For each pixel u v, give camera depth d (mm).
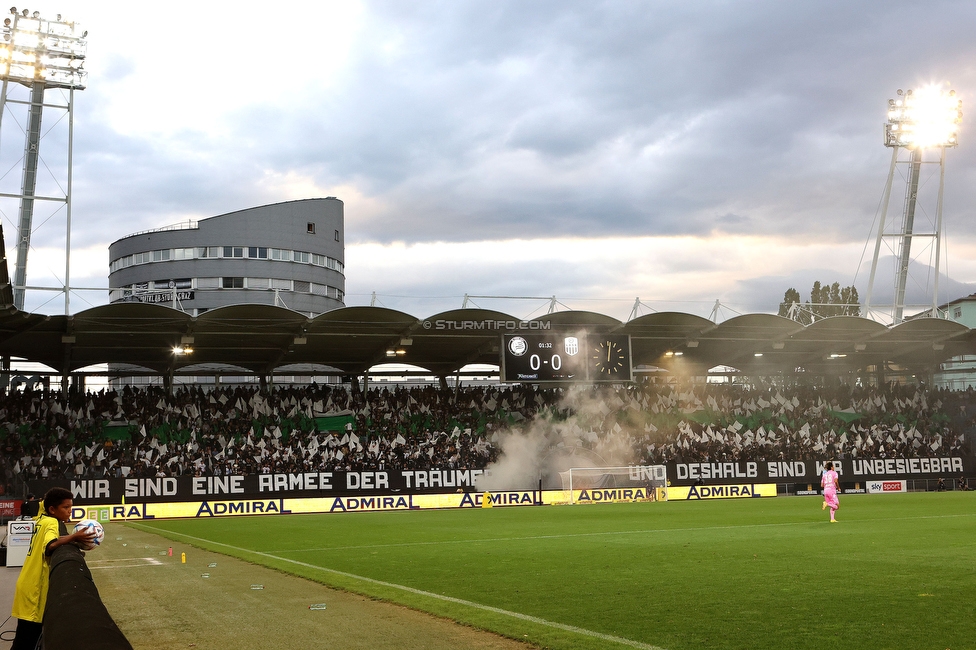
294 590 14773
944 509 36562
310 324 49312
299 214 90375
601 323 53938
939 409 67500
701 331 56312
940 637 10117
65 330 46781
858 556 18641
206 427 55281
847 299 104562
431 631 10828
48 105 55344
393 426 58594
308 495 48938
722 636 10391
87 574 6688
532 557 20078
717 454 58406
